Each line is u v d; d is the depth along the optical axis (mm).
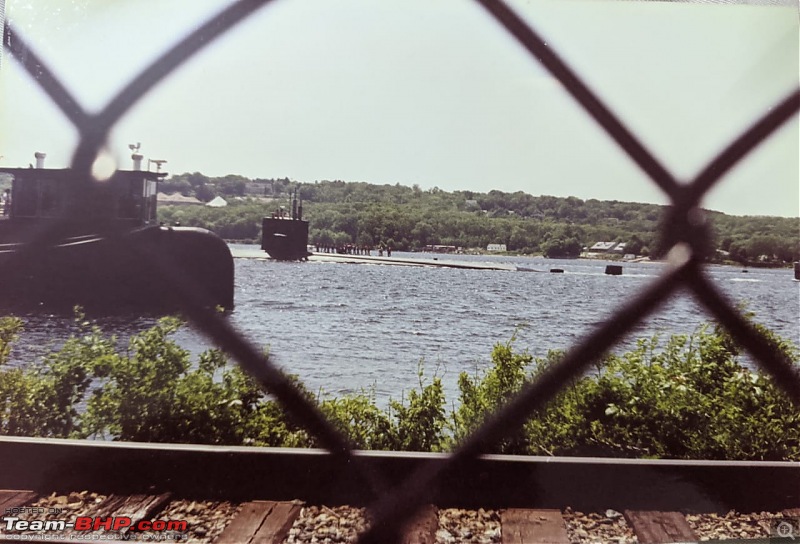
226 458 3211
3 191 8016
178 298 8750
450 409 4305
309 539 2748
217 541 2705
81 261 8203
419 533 2805
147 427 3791
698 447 3725
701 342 4238
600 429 3824
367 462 3209
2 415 3828
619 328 4652
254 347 4555
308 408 4086
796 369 4156
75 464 3182
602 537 2820
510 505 3107
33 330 6102
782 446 3689
